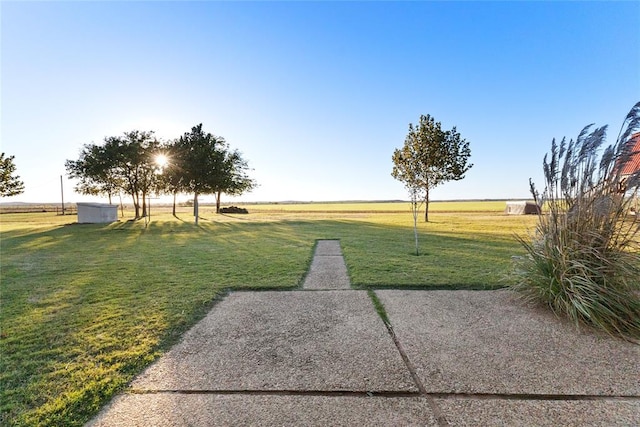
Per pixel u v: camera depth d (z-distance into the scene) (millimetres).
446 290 4297
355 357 2449
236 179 30469
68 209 47375
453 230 12430
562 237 3365
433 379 2115
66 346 2680
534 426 1652
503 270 5340
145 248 8555
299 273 5367
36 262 6605
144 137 22703
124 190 24344
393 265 5863
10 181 17953
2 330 3027
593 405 1821
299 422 1698
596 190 3289
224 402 1889
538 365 2291
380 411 1785
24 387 2066
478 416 1735
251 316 3406
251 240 10172
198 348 2641
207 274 5336
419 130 16594
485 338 2775
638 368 2242
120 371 2271
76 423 1718
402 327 3047
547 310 3445
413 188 12711
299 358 2445
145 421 1725
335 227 14766
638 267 3027
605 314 2922
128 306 3725
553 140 3561
